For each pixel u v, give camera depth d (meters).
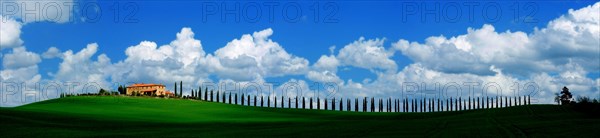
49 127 73.88
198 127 80.25
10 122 76.69
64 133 64.75
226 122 95.19
